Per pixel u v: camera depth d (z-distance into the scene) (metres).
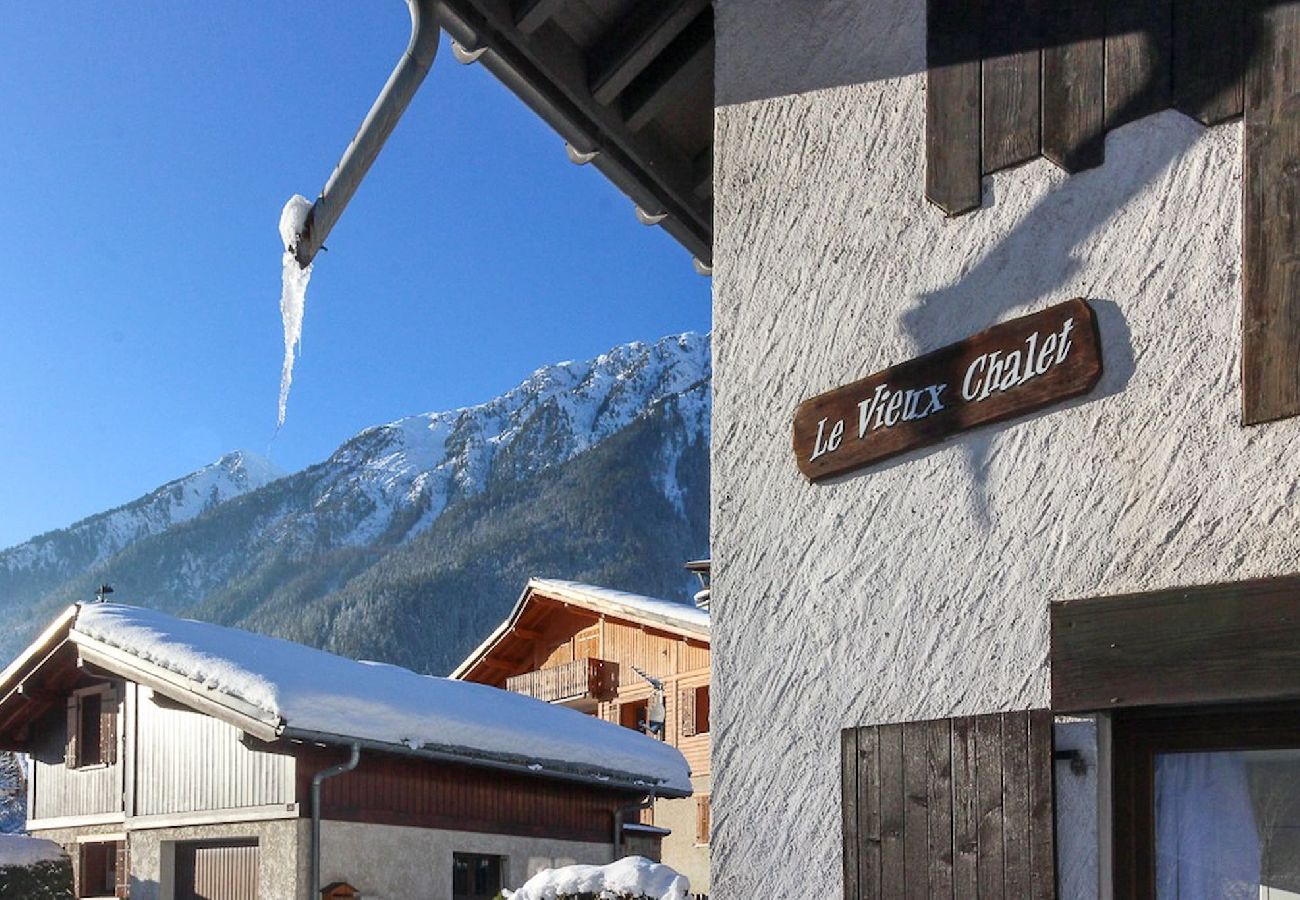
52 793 14.15
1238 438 2.77
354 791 11.88
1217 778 2.86
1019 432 3.09
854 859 3.17
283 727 10.80
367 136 3.28
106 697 13.62
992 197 3.23
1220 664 2.68
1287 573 2.66
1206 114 2.90
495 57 3.93
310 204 3.28
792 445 3.50
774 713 3.40
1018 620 3.03
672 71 4.18
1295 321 2.70
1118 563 2.89
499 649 28.73
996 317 3.18
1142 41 3.02
